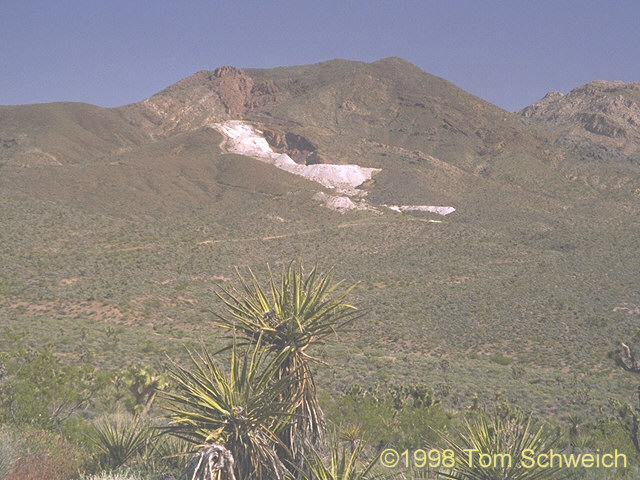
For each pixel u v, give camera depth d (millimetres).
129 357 57469
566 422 43531
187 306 97688
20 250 115750
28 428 15539
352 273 130750
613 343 84812
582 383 64188
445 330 94125
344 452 8422
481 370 70875
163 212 189250
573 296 111375
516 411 22234
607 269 133250
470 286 120875
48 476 12719
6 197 150500
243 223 176125
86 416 22344
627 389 61094
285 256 142625
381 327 93938
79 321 80938
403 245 159625
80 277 105375
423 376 64000
